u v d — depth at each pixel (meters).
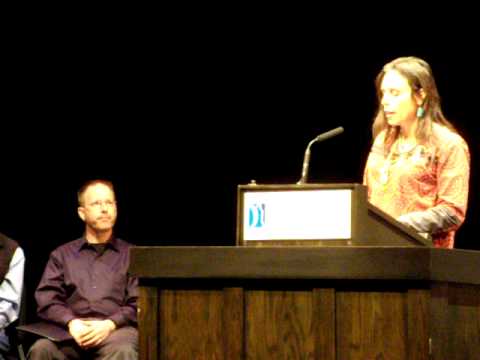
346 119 7.91
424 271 3.44
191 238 8.13
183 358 3.63
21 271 6.26
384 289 3.50
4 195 8.07
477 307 3.91
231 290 3.59
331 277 3.50
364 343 3.50
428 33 7.70
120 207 8.17
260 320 3.58
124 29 8.20
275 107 8.07
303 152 7.99
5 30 8.12
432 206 4.43
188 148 8.20
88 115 8.19
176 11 8.17
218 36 8.16
